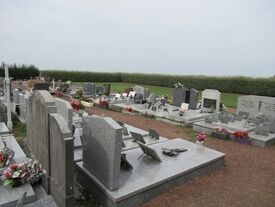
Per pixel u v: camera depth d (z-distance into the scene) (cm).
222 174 675
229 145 964
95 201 512
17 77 4675
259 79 2933
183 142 838
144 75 4653
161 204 510
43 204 482
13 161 624
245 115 1359
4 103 1436
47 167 521
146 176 556
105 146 488
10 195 471
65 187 445
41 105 537
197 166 635
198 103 1853
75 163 612
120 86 4094
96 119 515
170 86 4138
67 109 746
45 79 3619
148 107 1630
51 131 490
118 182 489
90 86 2444
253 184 621
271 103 1291
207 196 551
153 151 629
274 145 984
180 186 591
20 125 1085
